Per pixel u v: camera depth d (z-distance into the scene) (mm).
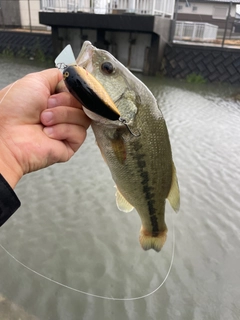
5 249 697
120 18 2732
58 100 297
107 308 612
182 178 1072
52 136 302
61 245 759
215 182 1062
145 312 610
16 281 653
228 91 2600
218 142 1417
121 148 342
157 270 707
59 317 585
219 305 632
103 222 843
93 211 882
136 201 398
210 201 956
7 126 280
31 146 286
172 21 2982
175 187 406
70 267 700
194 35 3549
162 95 2299
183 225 848
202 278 692
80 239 781
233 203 954
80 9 3160
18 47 3670
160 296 646
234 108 2059
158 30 2758
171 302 634
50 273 681
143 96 344
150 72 2998
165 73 3000
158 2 2924
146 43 2949
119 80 329
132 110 334
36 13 4859
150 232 438
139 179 374
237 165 1199
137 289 657
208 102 2178
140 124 344
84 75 247
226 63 2783
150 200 401
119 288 657
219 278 695
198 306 628
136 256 741
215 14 6039
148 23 2645
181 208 913
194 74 2893
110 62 326
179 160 1201
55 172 1069
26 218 842
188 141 1399
